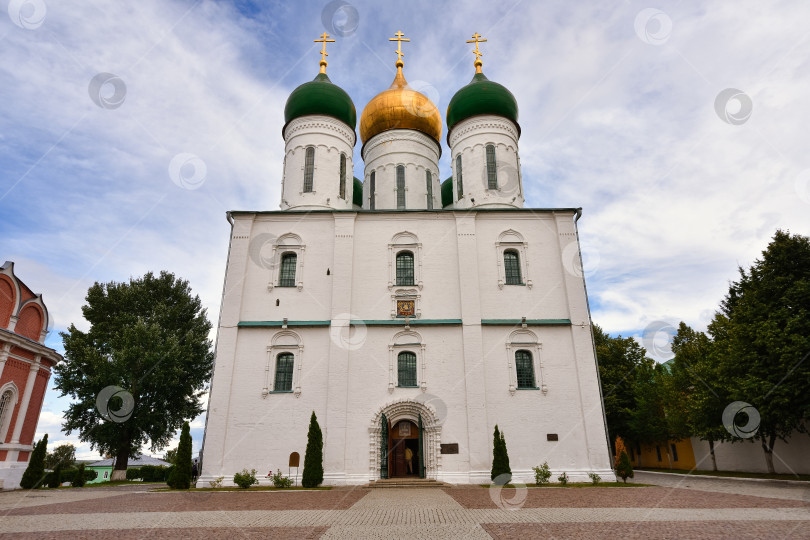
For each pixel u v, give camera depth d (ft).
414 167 108.68
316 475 70.44
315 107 101.86
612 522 37.37
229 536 33.35
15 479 84.28
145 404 108.58
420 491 65.05
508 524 37.35
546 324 82.38
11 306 87.15
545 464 72.69
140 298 119.96
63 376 109.29
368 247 87.56
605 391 133.28
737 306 79.51
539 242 88.38
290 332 81.56
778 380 68.59
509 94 105.40
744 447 93.61
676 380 104.53
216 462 74.13
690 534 32.01
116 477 105.50
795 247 75.15
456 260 86.79
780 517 38.37
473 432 75.51
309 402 77.56
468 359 79.36
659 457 127.44
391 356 80.38
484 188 98.43
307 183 98.27
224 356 79.41
